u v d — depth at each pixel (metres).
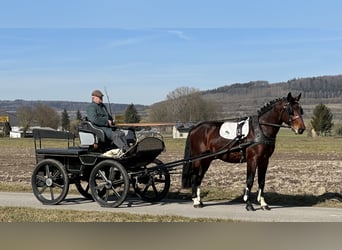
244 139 11.40
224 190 14.80
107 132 11.97
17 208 11.34
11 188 15.45
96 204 12.34
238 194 13.87
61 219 9.98
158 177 13.86
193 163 12.09
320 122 85.81
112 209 11.48
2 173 22.08
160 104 72.38
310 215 10.66
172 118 70.62
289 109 11.07
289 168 23.83
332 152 39.56
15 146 53.72
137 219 9.95
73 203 12.52
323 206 12.02
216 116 71.25
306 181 17.94
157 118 71.31
